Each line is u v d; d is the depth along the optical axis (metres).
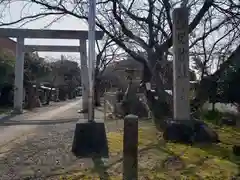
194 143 7.63
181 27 8.14
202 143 7.63
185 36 8.13
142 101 15.26
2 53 25.03
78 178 4.85
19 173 5.20
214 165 5.56
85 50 21.61
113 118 14.87
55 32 20.88
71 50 22.22
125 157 4.50
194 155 6.32
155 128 10.21
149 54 12.96
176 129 7.98
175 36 8.22
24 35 20.70
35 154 6.72
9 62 24.61
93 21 6.96
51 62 48.97
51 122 14.61
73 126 12.77
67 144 7.94
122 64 33.16
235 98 12.88
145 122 12.27
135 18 12.70
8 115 19.03
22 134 10.35
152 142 7.75
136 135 4.51
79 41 21.62
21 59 20.91
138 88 15.83
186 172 5.13
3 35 20.56
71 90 55.69
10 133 10.62
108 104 18.67
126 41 14.16
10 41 33.34
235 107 13.33
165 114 12.12
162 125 10.24
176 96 8.23
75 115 18.92
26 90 27.44
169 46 12.48
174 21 8.23
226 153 6.49
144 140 8.03
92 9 6.96
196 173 5.07
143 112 14.82
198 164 5.64
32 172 5.25
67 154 6.57
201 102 12.66
